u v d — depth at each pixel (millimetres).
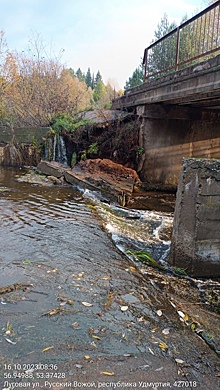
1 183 8336
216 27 6598
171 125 10250
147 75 9617
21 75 16969
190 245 3637
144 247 4477
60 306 2615
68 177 8844
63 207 6113
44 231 4559
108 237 4523
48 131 12148
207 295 3232
